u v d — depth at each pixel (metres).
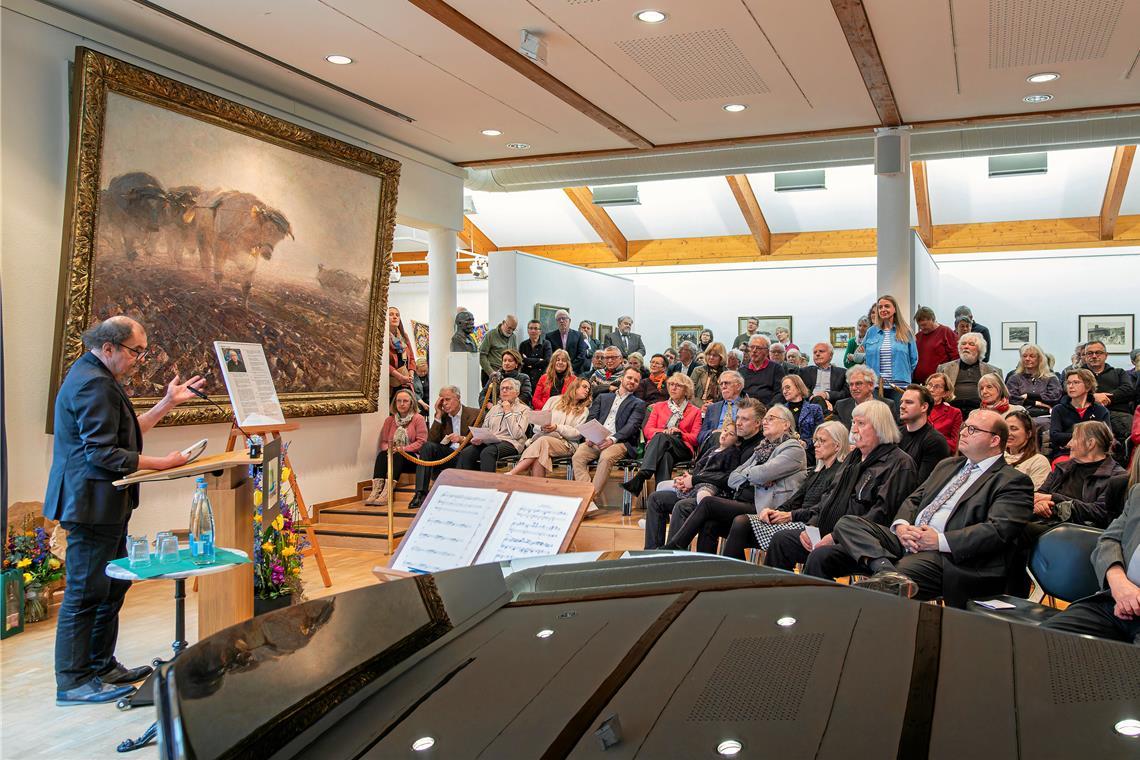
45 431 5.64
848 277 16.52
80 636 4.01
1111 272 14.87
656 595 1.64
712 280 17.44
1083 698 1.10
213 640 1.42
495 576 1.86
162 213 6.25
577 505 2.66
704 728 1.01
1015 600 3.74
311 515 8.16
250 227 7.04
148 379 6.23
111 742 3.60
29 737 3.64
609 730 1.00
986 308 15.64
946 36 6.11
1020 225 15.42
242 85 7.05
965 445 4.31
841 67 6.69
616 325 17.02
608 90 7.29
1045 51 6.38
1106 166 13.93
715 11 5.68
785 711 1.06
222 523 3.97
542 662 1.27
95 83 5.62
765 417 5.71
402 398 8.80
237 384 5.84
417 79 7.04
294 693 1.17
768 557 5.01
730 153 9.38
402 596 1.70
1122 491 4.52
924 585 4.03
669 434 6.93
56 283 5.73
